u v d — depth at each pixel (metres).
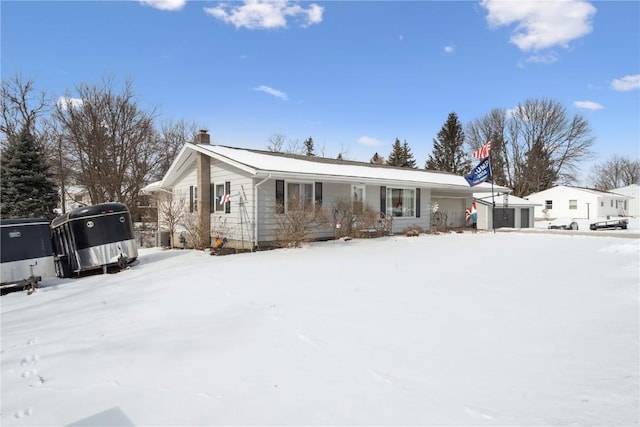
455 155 51.28
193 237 14.40
